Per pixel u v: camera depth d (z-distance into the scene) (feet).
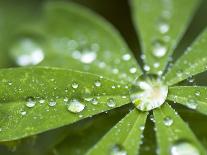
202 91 0.30
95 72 0.34
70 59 0.36
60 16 0.37
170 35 0.34
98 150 0.28
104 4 0.42
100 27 0.36
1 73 0.30
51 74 0.30
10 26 0.40
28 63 0.37
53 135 0.34
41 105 0.30
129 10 0.41
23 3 0.41
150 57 0.33
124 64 0.34
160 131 0.29
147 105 0.30
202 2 0.40
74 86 0.30
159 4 0.36
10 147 0.31
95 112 0.30
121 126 0.29
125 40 0.40
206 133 0.30
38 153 0.34
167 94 0.30
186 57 0.32
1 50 0.38
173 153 0.28
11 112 0.29
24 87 0.30
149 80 0.31
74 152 0.31
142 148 0.30
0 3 0.41
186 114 0.31
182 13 0.36
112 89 0.30
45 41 0.37
